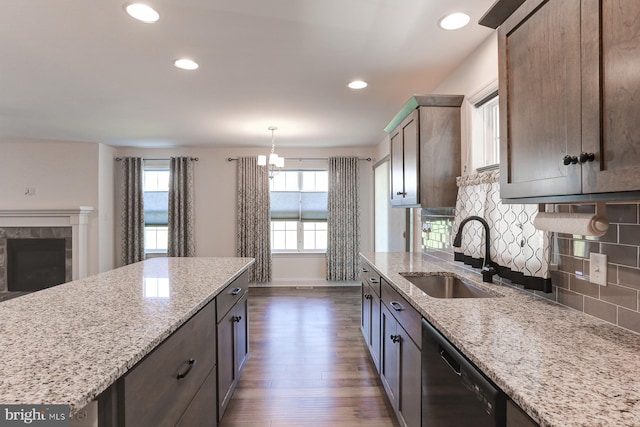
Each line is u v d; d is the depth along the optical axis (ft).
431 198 8.01
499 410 2.81
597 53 2.92
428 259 9.53
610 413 2.23
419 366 4.93
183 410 4.32
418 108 8.00
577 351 3.22
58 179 16.71
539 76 3.72
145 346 3.23
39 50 7.27
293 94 10.11
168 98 10.41
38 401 2.29
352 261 18.62
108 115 12.20
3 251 16.29
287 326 12.28
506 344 3.39
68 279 16.21
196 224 18.65
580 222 3.65
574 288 4.57
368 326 9.49
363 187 19.04
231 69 8.32
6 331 3.62
